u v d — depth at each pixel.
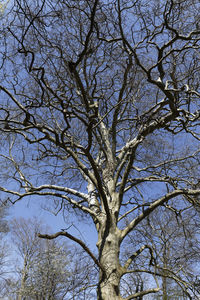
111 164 9.40
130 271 7.50
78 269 9.12
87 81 8.43
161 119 8.31
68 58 7.09
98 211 8.59
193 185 8.66
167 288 11.00
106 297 6.70
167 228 11.02
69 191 9.77
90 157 7.19
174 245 11.06
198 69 7.96
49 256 10.13
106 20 6.91
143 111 8.48
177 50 7.40
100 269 7.41
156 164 10.36
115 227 8.06
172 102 7.66
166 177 9.26
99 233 8.26
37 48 6.63
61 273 9.34
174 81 7.89
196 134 10.00
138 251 8.19
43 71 5.95
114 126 9.62
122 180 8.62
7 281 14.81
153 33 7.62
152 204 8.33
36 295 9.55
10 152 10.08
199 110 8.19
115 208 8.39
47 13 5.54
